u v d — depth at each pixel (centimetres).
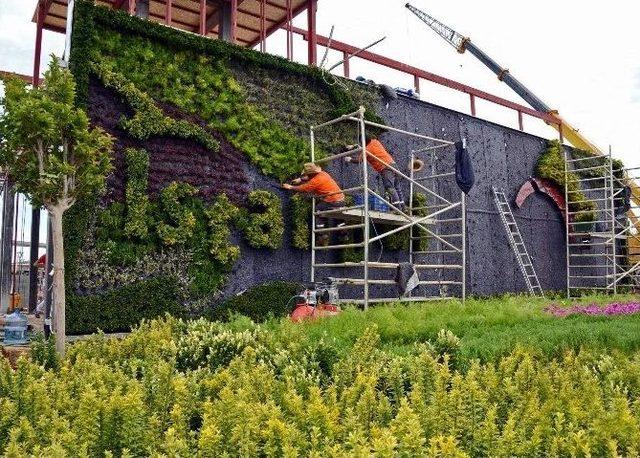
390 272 1415
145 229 1027
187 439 331
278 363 532
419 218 1358
